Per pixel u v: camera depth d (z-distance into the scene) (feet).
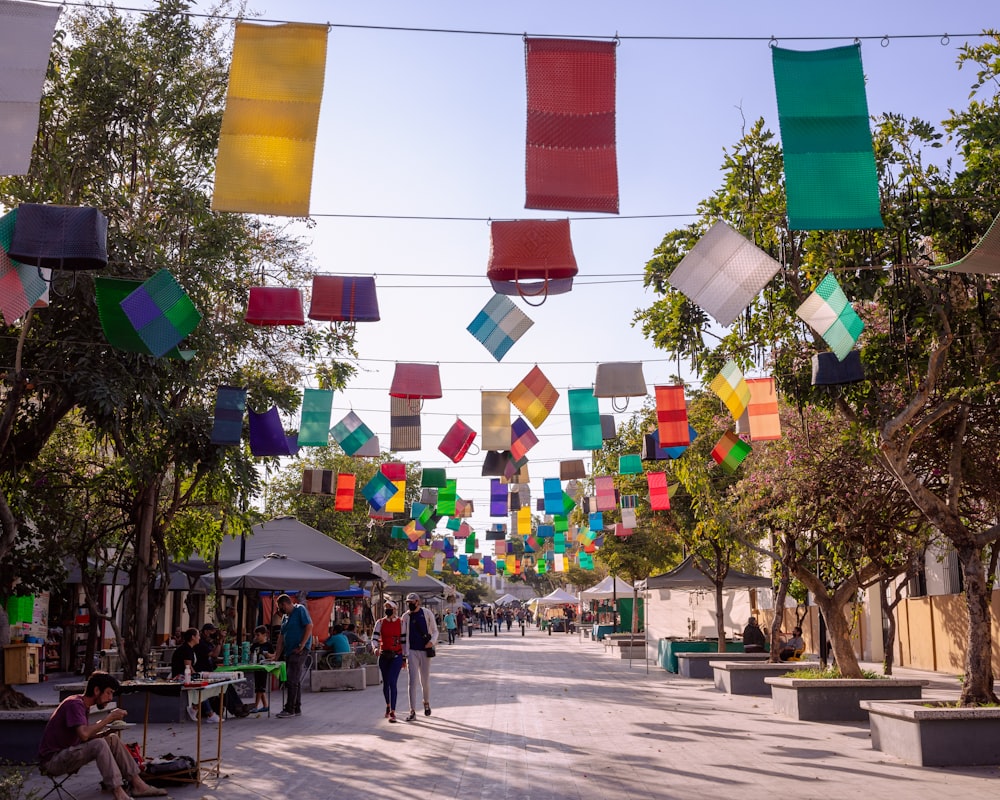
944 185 40.86
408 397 50.60
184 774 35.09
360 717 57.16
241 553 82.07
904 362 42.45
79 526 73.87
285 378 65.57
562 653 145.07
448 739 46.83
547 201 29.19
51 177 49.03
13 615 86.58
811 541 63.67
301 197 28.94
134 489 68.59
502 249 34.17
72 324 47.01
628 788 33.91
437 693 73.05
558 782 35.14
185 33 52.70
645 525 104.22
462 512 106.63
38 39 27.53
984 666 41.57
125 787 33.88
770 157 45.47
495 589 508.94
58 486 66.80
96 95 49.80
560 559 149.89
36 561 67.77
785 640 96.48
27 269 34.32
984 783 34.60
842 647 59.00
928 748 38.70
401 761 40.04
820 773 36.88
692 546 91.86
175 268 50.34
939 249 40.86
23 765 39.96
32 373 47.03
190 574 85.87
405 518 115.85
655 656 115.65
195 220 52.11
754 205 44.68
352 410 57.57
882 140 41.70
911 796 32.27
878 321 48.42
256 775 36.88
